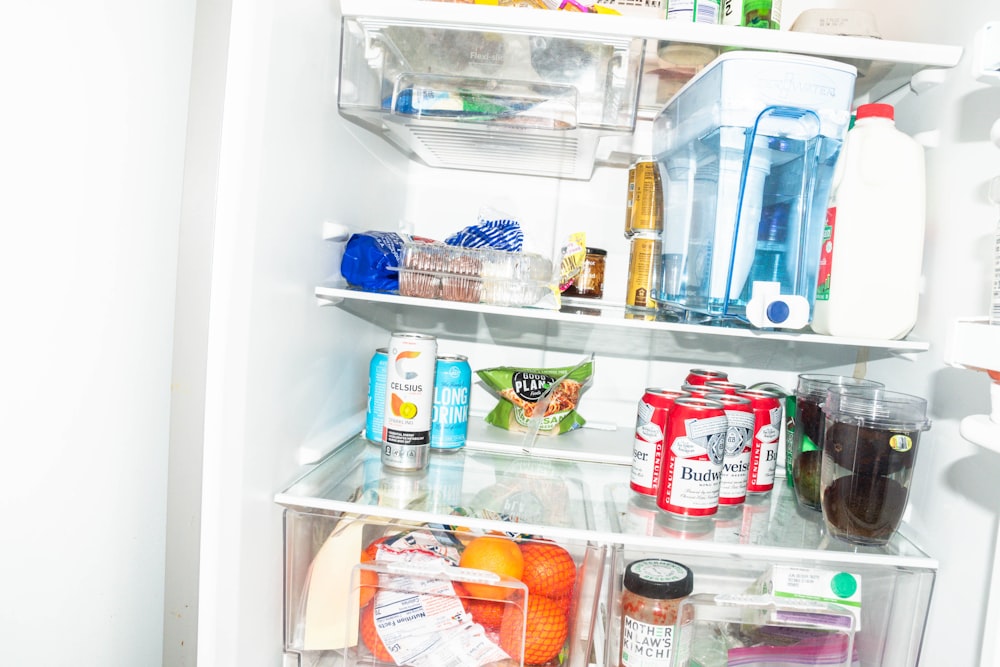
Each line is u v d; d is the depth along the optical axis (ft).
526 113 3.60
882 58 3.53
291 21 3.20
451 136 4.10
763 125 3.47
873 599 3.42
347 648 3.32
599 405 5.36
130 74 3.44
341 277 4.24
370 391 4.33
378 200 4.75
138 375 3.62
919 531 3.62
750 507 4.01
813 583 3.33
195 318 2.90
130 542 3.65
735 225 3.50
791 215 3.53
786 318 3.40
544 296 3.95
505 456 4.50
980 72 2.48
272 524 3.44
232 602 3.07
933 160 3.76
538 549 3.56
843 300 3.56
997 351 2.23
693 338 4.94
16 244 3.04
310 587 3.48
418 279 3.96
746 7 3.79
